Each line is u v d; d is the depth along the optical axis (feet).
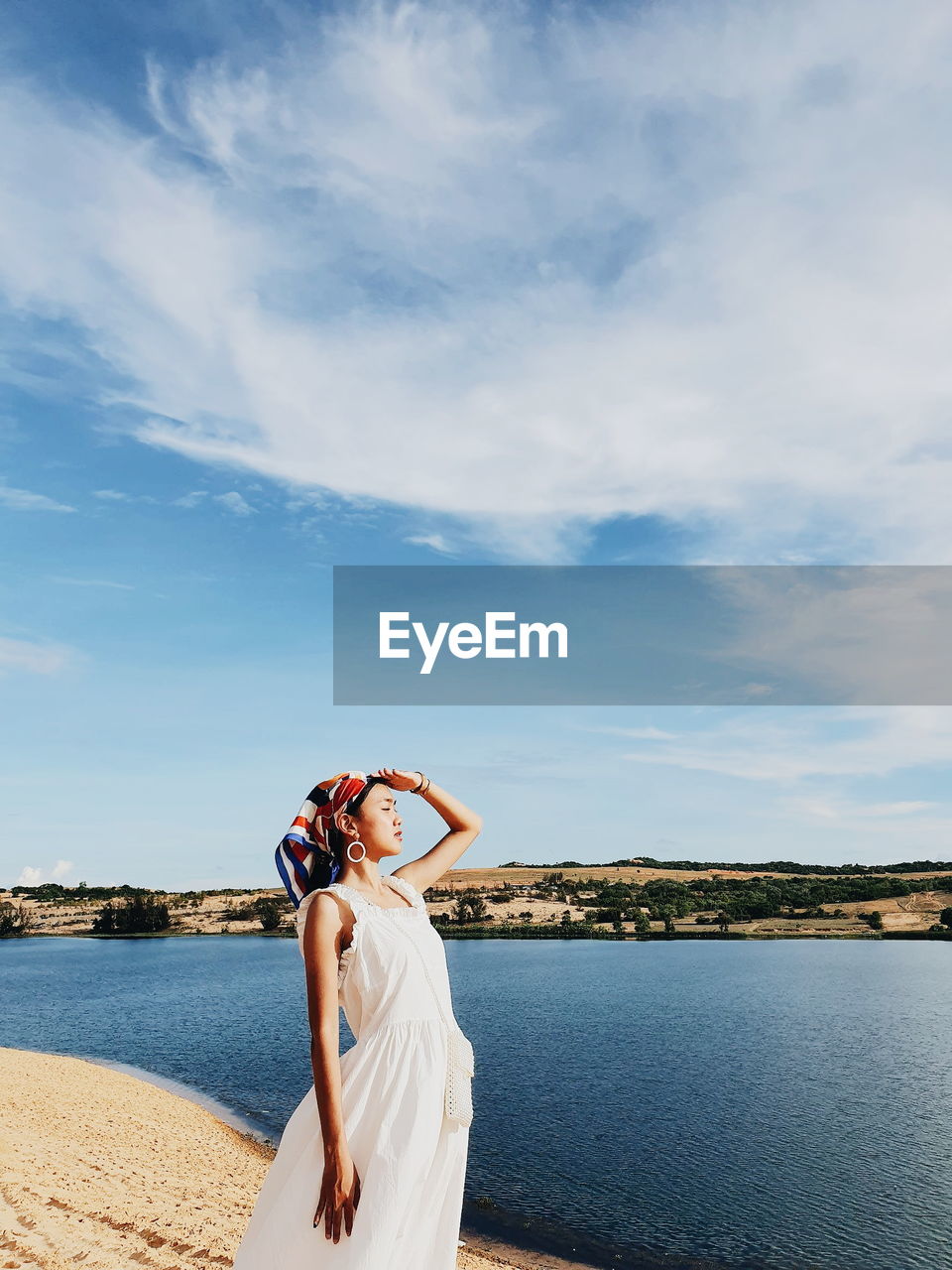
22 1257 24.48
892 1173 68.85
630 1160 71.41
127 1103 73.77
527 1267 46.19
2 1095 67.46
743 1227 55.47
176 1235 28.60
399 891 11.75
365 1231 9.56
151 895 620.49
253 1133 69.41
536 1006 173.99
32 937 504.02
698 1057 120.88
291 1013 162.50
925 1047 128.06
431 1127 10.21
